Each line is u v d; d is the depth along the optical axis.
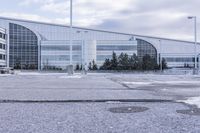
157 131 6.61
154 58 128.12
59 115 8.80
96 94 15.14
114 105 11.04
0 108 10.31
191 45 146.62
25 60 125.75
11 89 18.80
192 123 7.43
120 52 127.50
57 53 124.50
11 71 79.81
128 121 7.78
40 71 99.62
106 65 116.94
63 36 131.12
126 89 18.83
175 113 8.99
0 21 122.44
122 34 137.38
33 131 6.69
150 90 17.95
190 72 84.12
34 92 16.48
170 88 19.84
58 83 26.50
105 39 135.00
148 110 9.68
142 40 141.25
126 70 108.12
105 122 7.67
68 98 13.12
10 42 123.81
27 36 126.38
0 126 7.22
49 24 129.88
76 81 30.72
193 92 16.42
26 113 9.20
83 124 7.43
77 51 124.44
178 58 141.75
